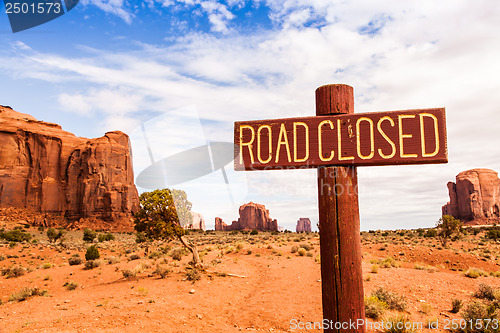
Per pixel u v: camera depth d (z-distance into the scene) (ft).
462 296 45.52
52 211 412.77
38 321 34.01
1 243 163.02
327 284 7.05
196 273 60.13
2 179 402.72
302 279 58.18
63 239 182.19
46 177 421.18
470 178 479.00
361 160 7.26
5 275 78.23
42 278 72.64
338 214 7.13
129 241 217.56
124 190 423.64
